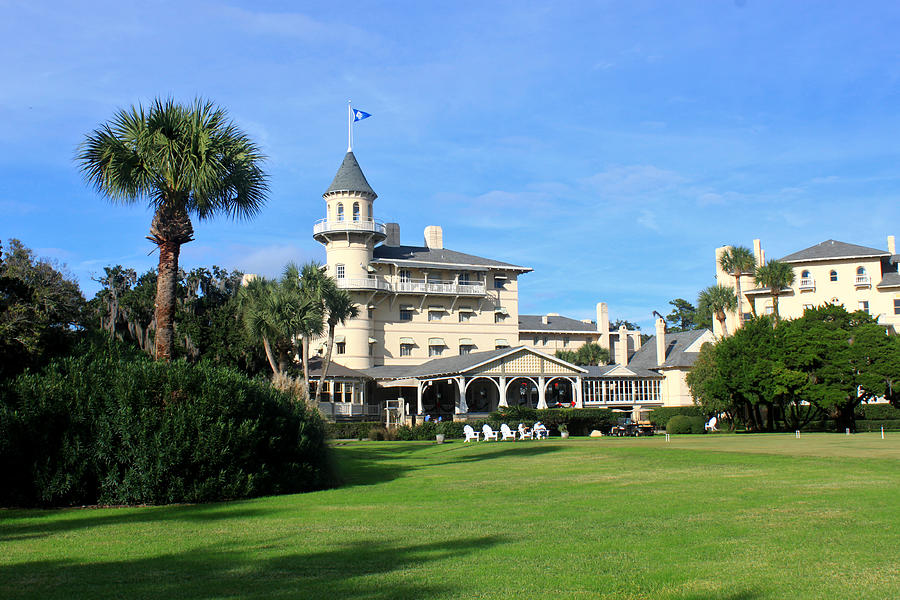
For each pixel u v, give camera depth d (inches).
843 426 2156.7
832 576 348.2
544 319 3609.7
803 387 2071.9
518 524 508.4
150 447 652.7
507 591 330.3
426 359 3144.7
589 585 339.0
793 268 3304.6
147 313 2640.3
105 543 457.7
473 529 491.2
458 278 3243.1
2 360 878.4
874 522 486.3
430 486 761.6
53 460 641.0
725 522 496.7
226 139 857.5
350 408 2546.8
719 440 1464.1
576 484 740.7
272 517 563.8
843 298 3208.7
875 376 2036.2
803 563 374.6
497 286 3331.7
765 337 2162.9
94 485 652.7
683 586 334.6
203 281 2891.2
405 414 2342.5
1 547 447.8
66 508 635.5
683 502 594.2
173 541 463.2
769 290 3265.3
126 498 647.8
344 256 2972.4
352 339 2950.3
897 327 3110.2
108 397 662.5
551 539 449.7
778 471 810.2
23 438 637.3
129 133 833.5
